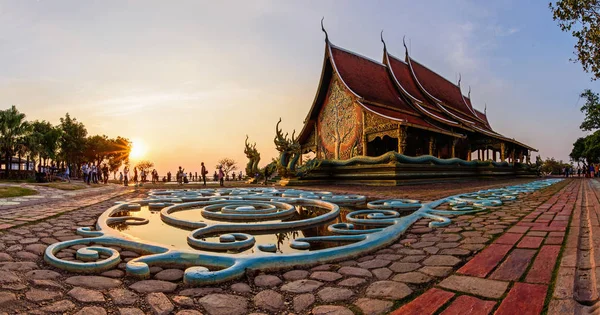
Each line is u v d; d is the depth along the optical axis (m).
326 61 23.75
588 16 7.15
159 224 6.05
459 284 2.56
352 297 2.48
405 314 2.10
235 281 2.88
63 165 46.75
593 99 35.22
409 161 17.09
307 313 2.24
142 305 2.37
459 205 7.53
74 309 2.27
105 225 5.12
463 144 27.20
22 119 31.31
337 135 23.62
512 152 32.50
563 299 2.13
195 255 3.30
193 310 2.29
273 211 7.08
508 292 2.34
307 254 3.34
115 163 54.62
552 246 3.51
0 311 2.17
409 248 3.89
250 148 23.56
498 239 3.98
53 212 6.99
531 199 8.67
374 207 7.86
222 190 13.65
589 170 38.12
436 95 29.66
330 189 14.66
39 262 3.33
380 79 25.77
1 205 7.98
